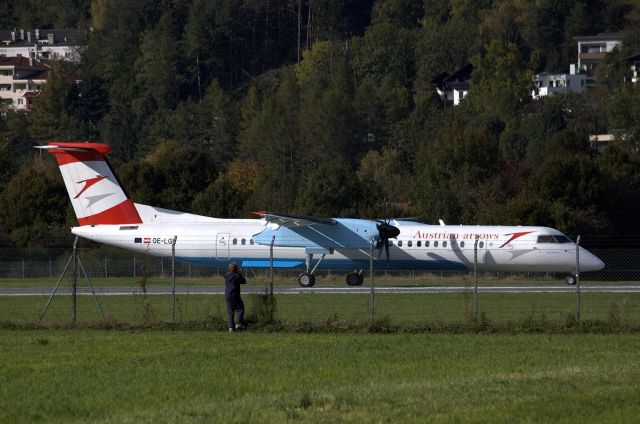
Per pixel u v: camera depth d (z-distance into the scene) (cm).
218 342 9338
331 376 7581
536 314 11506
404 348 8938
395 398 6606
